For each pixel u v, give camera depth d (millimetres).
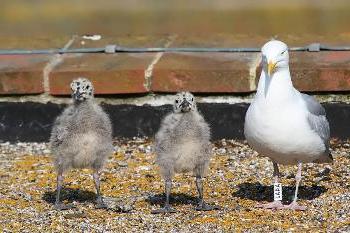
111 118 15523
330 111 15219
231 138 15406
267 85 12617
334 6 25734
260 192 13570
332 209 12828
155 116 15453
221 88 15250
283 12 25516
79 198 13430
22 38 17438
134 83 15375
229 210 12852
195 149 12578
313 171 14289
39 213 12805
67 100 15547
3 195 13523
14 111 15609
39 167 14617
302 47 16109
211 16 25453
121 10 26094
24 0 26031
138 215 12672
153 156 14906
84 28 24078
